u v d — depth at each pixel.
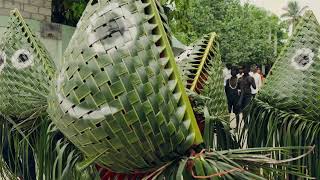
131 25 1.79
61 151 2.23
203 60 2.83
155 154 1.80
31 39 3.26
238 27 34.81
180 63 2.84
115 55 1.76
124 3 1.82
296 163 3.45
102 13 1.81
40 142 2.70
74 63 1.81
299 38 3.73
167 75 1.79
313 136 3.49
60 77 1.85
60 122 1.87
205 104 2.40
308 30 3.74
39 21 6.03
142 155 1.79
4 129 3.20
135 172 1.90
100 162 1.91
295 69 3.64
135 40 1.77
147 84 1.75
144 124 1.75
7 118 3.10
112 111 1.75
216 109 2.80
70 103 1.80
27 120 2.93
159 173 1.81
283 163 2.08
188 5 7.07
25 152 3.07
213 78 2.81
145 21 1.81
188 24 7.21
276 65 3.75
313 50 3.68
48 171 2.64
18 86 3.11
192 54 2.90
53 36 6.11
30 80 3.14
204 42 3.01
